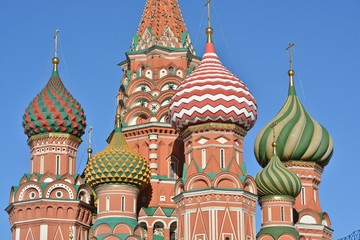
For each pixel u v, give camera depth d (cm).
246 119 7425
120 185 7394
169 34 8494
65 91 8006
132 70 8444
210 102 7300
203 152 7338
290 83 8775
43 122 7781
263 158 8412
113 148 7462
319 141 8369
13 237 7544
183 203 7200
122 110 8288
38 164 7775
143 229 7375
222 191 7100
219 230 7006
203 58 7712
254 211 7275
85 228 7625
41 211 7444
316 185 8475
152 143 7981
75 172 7862
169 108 7569
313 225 8150
